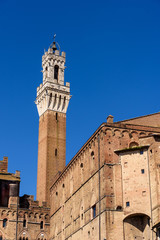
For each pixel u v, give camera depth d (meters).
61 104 138.50
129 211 70.75
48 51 144.50
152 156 72.38
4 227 104.31
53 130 134.00
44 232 108.38
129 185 72.50
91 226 76.88
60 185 100.31
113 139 76.44
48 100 137.12
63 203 96.25
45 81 140.62
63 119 137.25
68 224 90.50
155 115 82.69
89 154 83.12
